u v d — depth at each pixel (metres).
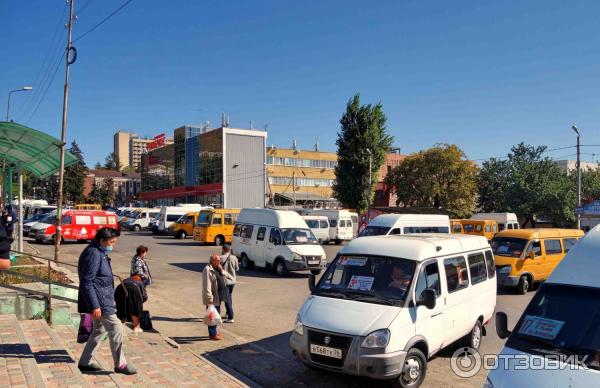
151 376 6.60
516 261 15.14
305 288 15.85
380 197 85.81
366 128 52.91
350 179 53.25
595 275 4.87
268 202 77.44
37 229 29.12
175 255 24.80
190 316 11.34
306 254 18.33
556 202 47.31
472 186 60.47
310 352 6.68
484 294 9.02
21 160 16.89
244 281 17.31
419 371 6.79
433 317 7.22
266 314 11.84
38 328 8.25
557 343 4.45
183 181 79.19
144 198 95.31
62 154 14.84
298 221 19.89
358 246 8.07
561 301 4.82
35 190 83.25
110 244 6.04
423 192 61.91
